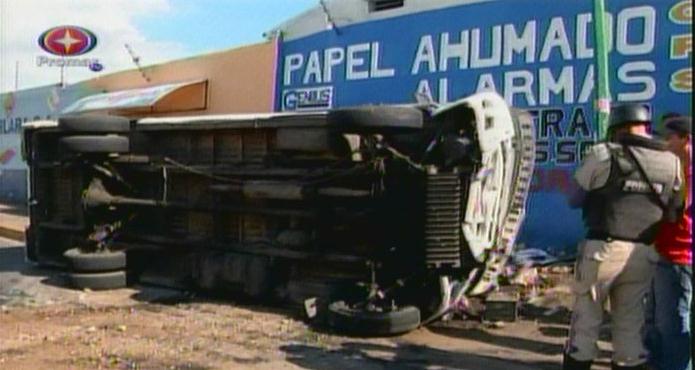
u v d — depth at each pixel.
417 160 7.49
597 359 6.44
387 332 7.28
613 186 5.34
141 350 6.89
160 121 9.71
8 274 10.82
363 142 7.72
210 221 9.37
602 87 6.88
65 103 22.66
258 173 8.59
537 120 10.91
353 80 13.49
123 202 9.93
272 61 15.29
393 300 7.65
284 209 8.43
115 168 10.11
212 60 17.11
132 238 10.05
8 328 7.71
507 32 11.25
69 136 9.74
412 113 7.37
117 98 18.98
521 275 8.98
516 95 11.14
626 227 5.36
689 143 5.61
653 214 5.37
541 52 10.88
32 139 11.23
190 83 17.39
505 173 7.52
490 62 11.45
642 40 9.90
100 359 6.60
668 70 9.70
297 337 7.34
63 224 10.73
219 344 7.09
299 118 8.03
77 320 8.06
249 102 16.05
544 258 10.02
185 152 9.55
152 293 9.49
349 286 7.83
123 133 9.99
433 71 12.19
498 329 7.57
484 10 11.52
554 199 10.69
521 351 6.85
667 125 5.74
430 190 7.26
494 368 6.36
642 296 5.50
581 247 5.54
